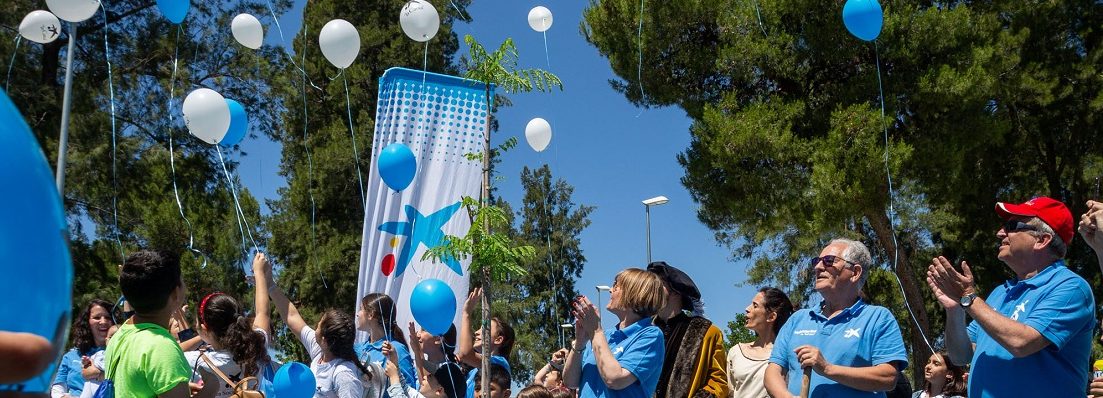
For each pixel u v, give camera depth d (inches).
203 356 152.9
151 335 120.3
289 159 811.4
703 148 536.1
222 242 587.5
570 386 164.1
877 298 689.0
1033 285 133.0
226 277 581.0
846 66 521.3
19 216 49.5
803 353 141.0
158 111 603.8
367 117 792.3
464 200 180.2
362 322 208.5
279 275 790.5
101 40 603.5
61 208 52.2
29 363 49.4
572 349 161.3
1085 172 653.9
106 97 590.9
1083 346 130.2
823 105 523.2
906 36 498.9
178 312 200.4
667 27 527.5
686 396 177.0
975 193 643.5
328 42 209.3
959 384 225.0
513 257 175.5
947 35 494.0
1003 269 680.4
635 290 160.6
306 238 783.7
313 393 171.5
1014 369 130.9
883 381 142.6
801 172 515.5
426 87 235.6
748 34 514.3
